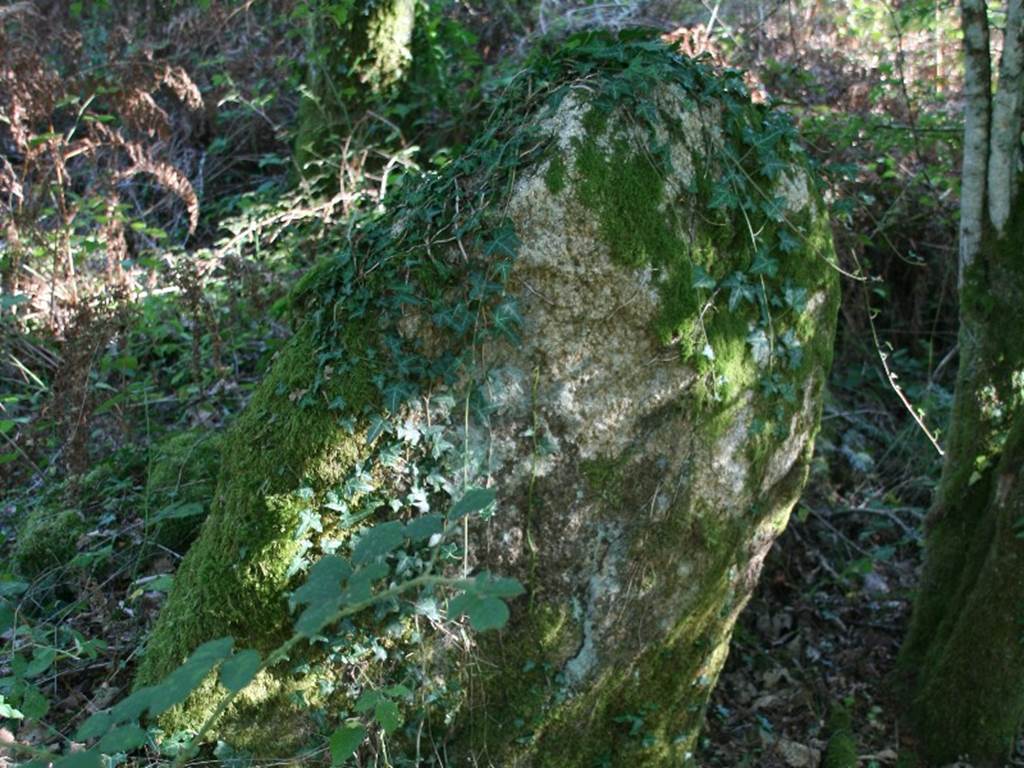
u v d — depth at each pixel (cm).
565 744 248
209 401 377
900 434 456
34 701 235
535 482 237
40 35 548
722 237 243
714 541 249
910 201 493
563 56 249
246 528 236
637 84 236
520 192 229
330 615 155
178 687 147
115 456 354
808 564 385
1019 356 305
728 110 247
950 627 311
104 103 532
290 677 236
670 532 243
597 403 236
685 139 240
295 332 256
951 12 542
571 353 233
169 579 265
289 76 576
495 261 230
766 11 547
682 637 253
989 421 311
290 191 506
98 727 148
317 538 235
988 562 293
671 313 233
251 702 235
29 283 406
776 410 253
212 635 236
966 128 307
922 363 499
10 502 347
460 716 243
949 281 500
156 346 407
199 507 301
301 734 238
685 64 248
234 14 583
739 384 245
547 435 236
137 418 384
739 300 246
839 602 369
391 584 234
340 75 513
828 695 323
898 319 511
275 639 235
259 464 239
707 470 245
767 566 373
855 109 503
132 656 270
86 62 557
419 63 523
